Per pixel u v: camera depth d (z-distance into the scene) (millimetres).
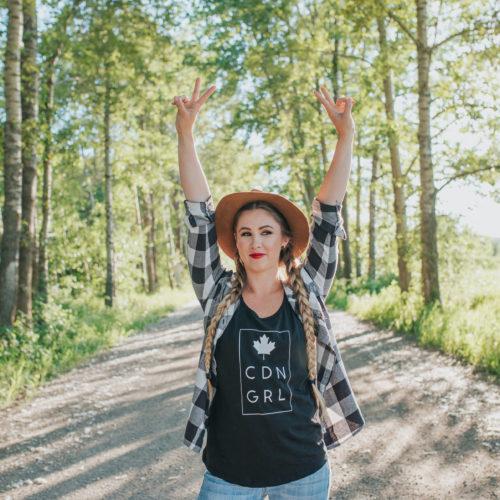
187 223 2373
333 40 17109
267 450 2084
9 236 9742
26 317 10719
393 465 4383
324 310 2350
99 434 5598
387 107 15469
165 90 20172
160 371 8617
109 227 19625
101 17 13836
